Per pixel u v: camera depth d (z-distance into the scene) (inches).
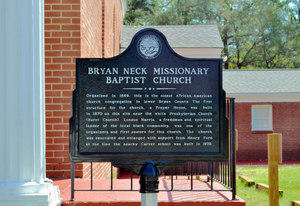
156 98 131.4
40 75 136.3
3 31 131.6
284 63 1237.1
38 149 133.6
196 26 681.6
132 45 131.4
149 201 122.3
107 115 130.0
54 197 135.0
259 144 624.7
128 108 130.6
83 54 211.3
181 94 132.1
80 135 129.0
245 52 1275.8
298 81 668.7
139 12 1241.4
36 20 135.3
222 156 131.2
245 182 290.2
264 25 1216.2
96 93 130.3
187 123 131.6
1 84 130.6
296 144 625.3
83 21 212.4
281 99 630.5
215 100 132.7
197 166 328.2
